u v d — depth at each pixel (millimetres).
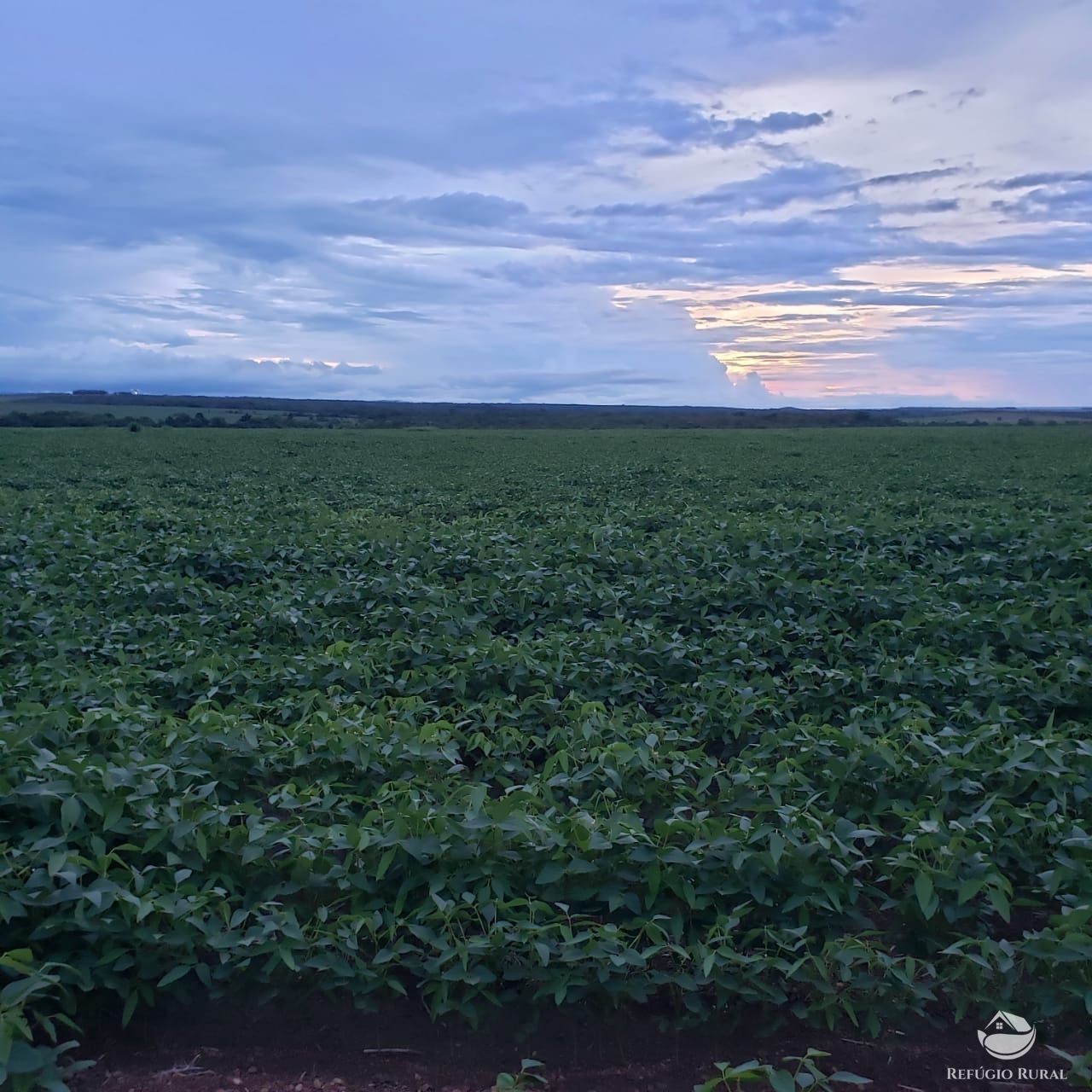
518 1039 4082
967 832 4711
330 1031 4125
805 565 10836
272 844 4555
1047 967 4094
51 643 8141
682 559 11039
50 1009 4059
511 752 6176
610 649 7891
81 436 47312
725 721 6645
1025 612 8531
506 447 41688
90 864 4141
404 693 7289
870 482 23812
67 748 5285
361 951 4285
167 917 4145
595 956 3969
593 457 34625
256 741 5621
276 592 9992
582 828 4488
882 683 7496
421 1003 4219
